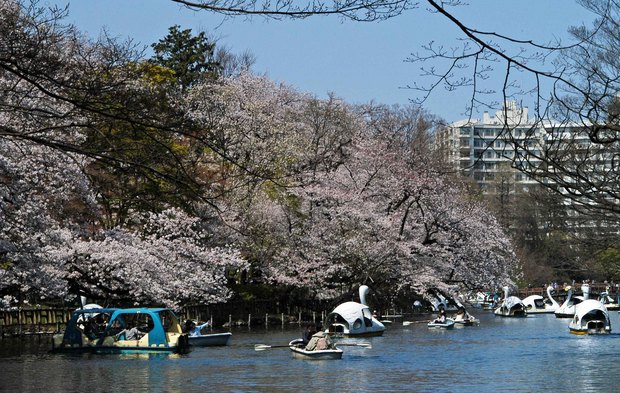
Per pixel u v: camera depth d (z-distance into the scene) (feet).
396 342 178.40
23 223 130.93
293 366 132.26
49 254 138.62
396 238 230.07
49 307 188.85
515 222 414.62
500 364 137.90
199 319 204.85
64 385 110.83
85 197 143.23
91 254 151.64
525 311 307.58
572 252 310.65
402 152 245.24
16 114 74.08
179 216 178.91
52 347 148.25
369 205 231.09
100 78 58.44
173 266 176.04
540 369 131.75
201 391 107.76
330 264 229.45
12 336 170.91
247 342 172.76
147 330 157.58
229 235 203.10
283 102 295.89
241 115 233.14
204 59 307.99
